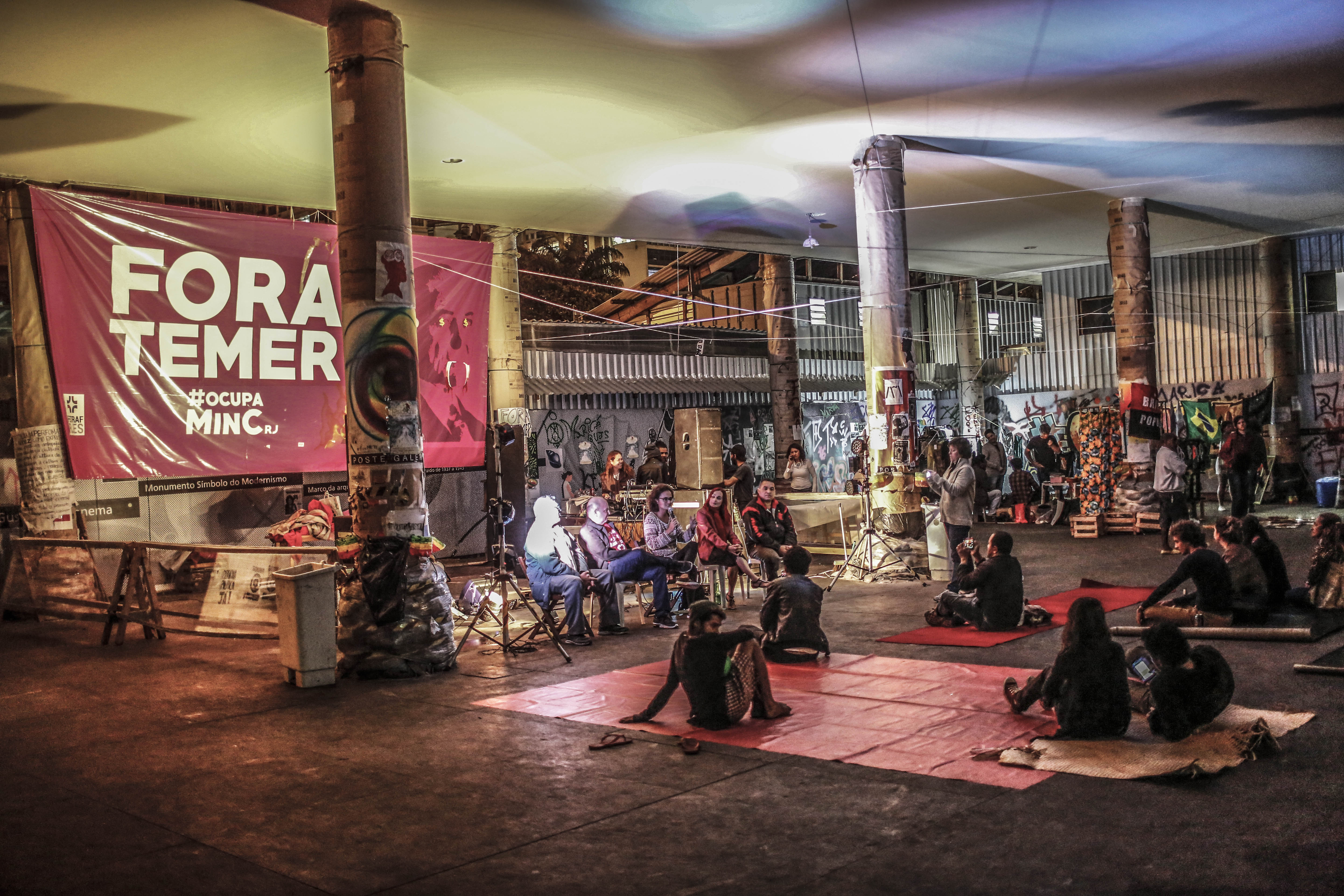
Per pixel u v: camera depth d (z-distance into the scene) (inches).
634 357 963.3
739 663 272.1
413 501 363.9
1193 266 1005.8
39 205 458.3
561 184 606.9
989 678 313.9
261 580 432.5
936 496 583.2
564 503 808.3
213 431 502.9
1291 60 444.5
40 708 322.3
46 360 502.3
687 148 547.8
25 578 487.5
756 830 196.7
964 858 178.7
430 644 356.2
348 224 361.1
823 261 1170.0
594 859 186.1
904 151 581.3
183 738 281.7
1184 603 375.6
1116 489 724.7
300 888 177.9
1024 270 1106.7
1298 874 165.5
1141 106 508.1
